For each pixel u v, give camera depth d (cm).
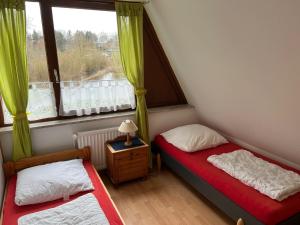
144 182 310
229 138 354
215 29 221
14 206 200
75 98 298
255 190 207
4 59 243
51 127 285
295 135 235
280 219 180
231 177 231
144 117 326
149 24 330
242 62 221
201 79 306
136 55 306
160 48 346
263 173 227
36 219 174
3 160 266
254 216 191
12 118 264
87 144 302
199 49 265
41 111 286
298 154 255
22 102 258
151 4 293
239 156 269
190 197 277
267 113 246
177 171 302
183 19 252
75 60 292
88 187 222
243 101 264
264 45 187
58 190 212
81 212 180
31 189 208
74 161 262
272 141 276
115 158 282
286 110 219
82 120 296
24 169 248
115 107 322
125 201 270
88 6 288
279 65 188
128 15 293
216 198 234
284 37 167
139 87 318
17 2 242
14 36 243
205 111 359
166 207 259
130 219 240
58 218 175
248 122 287
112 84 315
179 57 317
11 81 249
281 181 211
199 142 302
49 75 283
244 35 197
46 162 272
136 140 315
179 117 372
